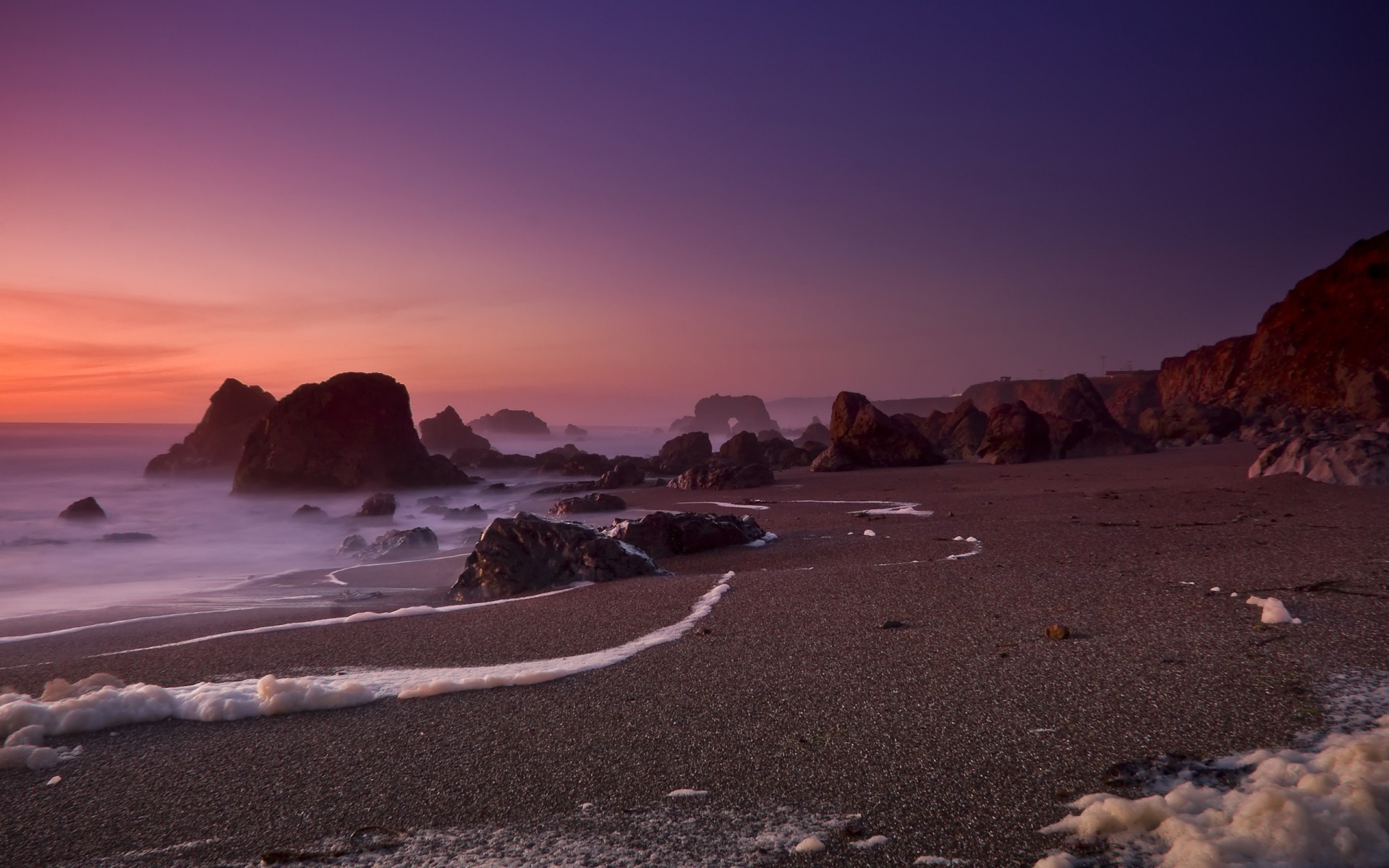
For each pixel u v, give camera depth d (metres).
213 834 3.19
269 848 3.04
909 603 6.93
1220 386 63.50
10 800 3.62
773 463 43.00
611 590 8.97
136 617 9.59
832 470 32.62
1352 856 2.47
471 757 3.88
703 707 4.46
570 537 10.36
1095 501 15.42
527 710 4.57
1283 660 4.51
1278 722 3.65
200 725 4.63
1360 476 15.13
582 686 5.01
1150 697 4.11
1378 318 47.53
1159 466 25.05
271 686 4.93
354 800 3.45
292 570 15.11
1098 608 6.21
